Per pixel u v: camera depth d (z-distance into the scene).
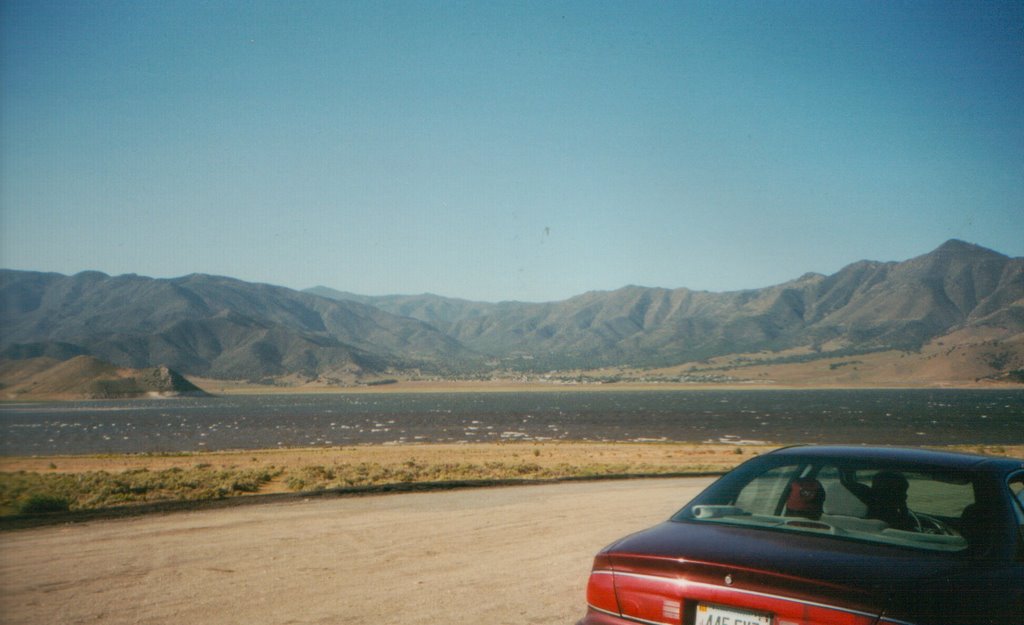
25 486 23.72
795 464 4.84
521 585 8.02
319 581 8.09
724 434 84.06
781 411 152.62
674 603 3.73
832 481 4.66
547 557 9.58
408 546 10.26
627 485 20.12
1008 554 3.92
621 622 3.90
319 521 12.57
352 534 11.22
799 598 3.44
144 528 11.73
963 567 3.67
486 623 6.57
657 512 13.98
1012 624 3.50
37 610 6.81
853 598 3.36
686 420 120.12
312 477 25.81
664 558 3.78
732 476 4.95
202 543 10.38
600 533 11.47
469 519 12.90
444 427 108.81
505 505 14.99
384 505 14.93
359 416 159.38
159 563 8.98
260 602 7.18
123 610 6.85
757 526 4.18
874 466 4.61
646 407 189.62
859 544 3.88
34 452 68.81
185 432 107.19
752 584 3.54
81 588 7.70
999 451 40.81
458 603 7.23
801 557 3.66
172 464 42.34
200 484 23.34
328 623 6.50
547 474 28.06
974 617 3.33
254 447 72.69
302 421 139.25
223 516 13.18
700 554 3.77
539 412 166.00
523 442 72.50
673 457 43.16
